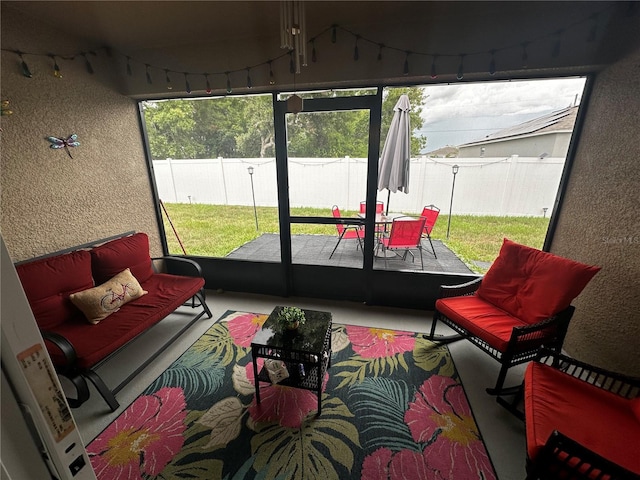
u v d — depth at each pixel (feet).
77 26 6.97
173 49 8.13
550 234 7.68
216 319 8.60
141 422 5.14
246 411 5.35
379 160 8.25
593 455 2.90
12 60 6.09
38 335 1.27
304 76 7.64
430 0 6.02
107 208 8.45
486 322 6.09
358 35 7.11
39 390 1.29
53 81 6.89
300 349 4.89
